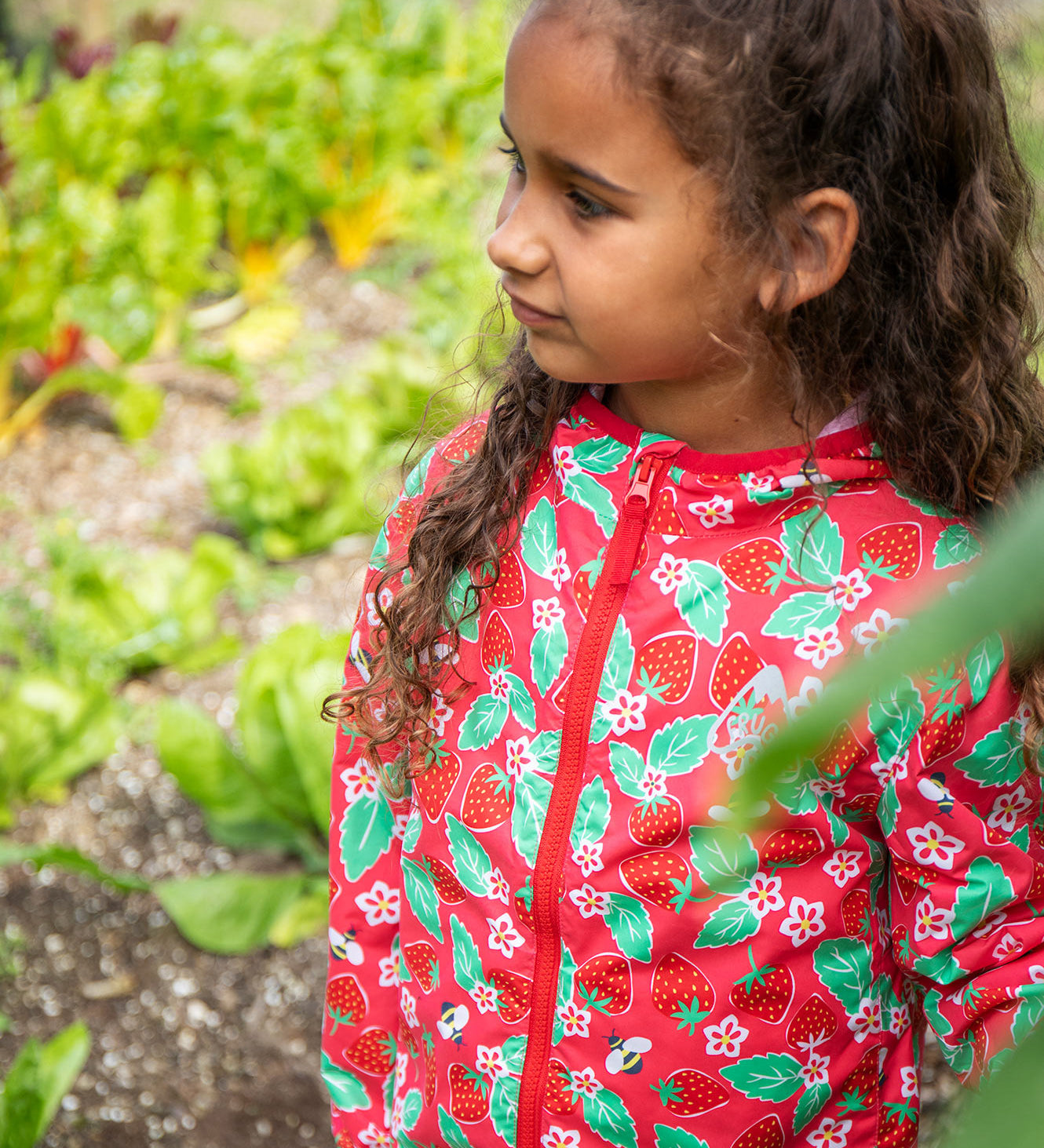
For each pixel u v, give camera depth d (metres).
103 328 4.16
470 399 1.33
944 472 0.86
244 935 2.43
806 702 0.85
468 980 0.99
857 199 0.76
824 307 0.80
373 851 1.13
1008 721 0.84
